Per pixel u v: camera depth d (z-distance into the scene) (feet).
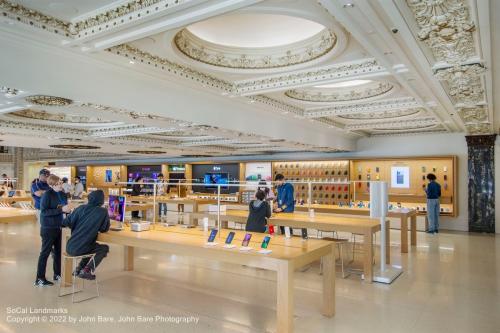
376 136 40.50
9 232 32.07
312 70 18.29
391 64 15.48
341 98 24.17
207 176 55.31
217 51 17.70
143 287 16.79
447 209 36.27
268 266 11.53
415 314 13.83
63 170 71.10
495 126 30.63
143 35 12.62
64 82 15.05
